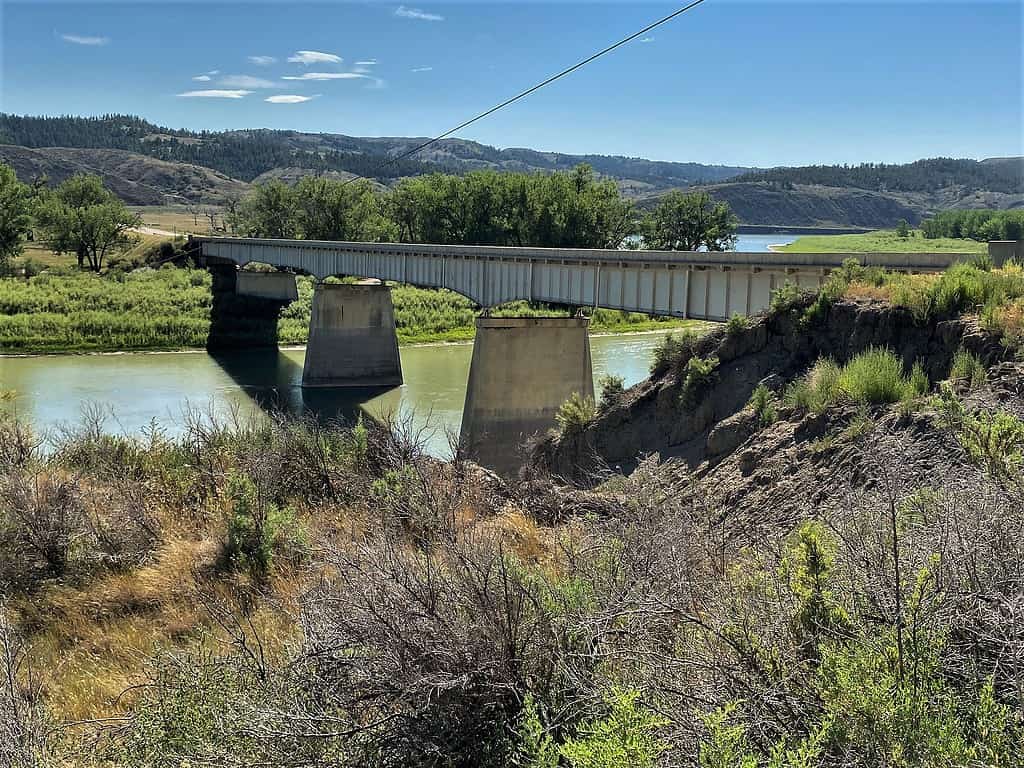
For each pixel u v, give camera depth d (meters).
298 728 4.73
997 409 9.60
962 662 4.15
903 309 18.22
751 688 4.08
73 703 6.92
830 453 14.01
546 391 40.62
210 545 10.60
